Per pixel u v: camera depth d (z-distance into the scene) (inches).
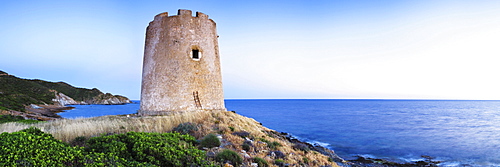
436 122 2365.9
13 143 257.4
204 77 855.1
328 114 3312.0
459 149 1217.4
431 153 1135.6
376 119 2623.0
